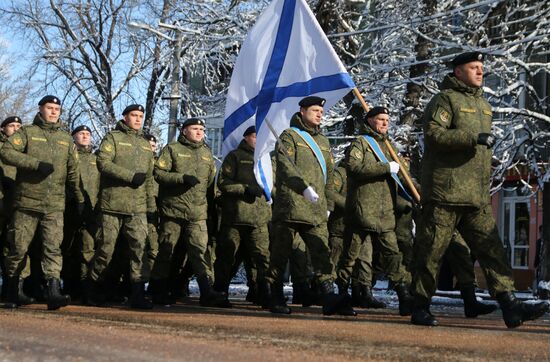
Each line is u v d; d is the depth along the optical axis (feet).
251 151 33.68
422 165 22.57
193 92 82.12
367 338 17.29
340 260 30.48
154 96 88.38
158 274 33.73
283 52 30.81
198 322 20.93
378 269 35.01
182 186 32.55
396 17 64.39
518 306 21.89
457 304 46.16
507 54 56.80
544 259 52.13
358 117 61.57
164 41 83.35
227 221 33.78
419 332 19.60
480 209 22.03
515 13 63.62
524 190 74.33
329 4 63.26
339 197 34.58
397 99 63.41
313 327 20.03
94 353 12.37
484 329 21.91
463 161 21.74
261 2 69.67
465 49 56.13
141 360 11.63
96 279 31.50
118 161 31.12
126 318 22.30
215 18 70.08
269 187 33.09
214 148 99.66
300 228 26.86
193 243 32.58
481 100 22.39
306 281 29.91
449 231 22.11
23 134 28.71
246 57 31.71
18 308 28.68
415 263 22.71
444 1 63.67
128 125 31.65
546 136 61.77
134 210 30.78
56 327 17.34
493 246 22.11
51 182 28.68
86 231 34.14
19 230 28.50
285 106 30.40
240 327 19.39
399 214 32.53
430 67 63.46
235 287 59.06
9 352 12.41
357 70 64.80
